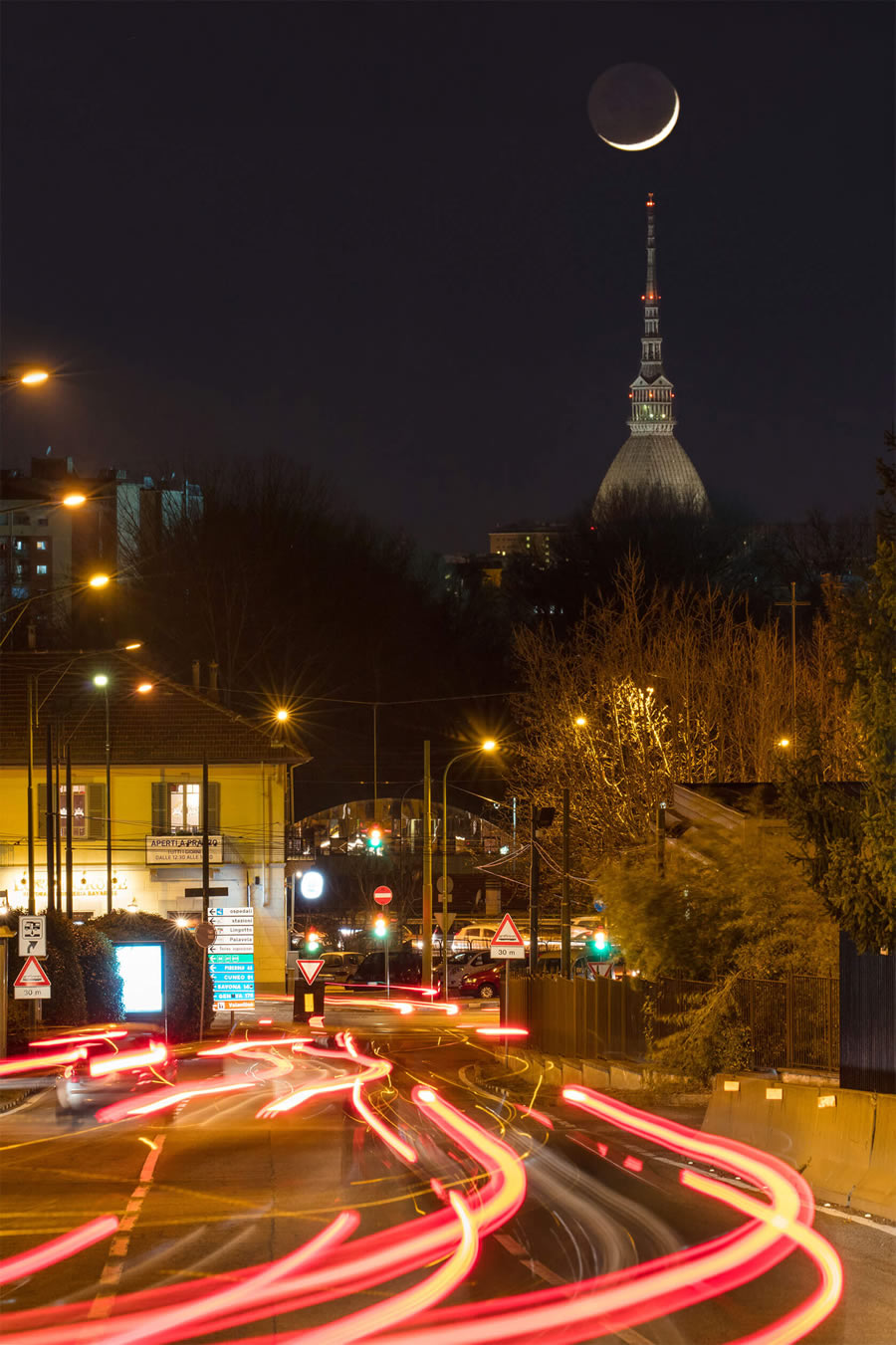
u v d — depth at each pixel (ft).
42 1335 61.05
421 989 443.32
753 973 174.81
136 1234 84.48
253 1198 98.32
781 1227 86.07
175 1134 140.46
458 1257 76.59
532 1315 63.77
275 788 424.05
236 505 589.32
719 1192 99.71
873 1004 124.77
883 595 120.16
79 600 574.15
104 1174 111.45
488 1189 101.24
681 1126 140.05
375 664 611.06
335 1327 61.98
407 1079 212.84
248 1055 262.06
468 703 630.74
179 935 300.81
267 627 580.71
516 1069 234.38
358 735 607.37
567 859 290.35
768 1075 150.10
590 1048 224.53
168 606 568.82
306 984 332.60
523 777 427.33
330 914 574.15
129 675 428.56
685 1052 173.78
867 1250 78.74
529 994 275.39
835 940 172.24
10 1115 161.07
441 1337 60.13
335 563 607.37
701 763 361.30
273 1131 142.72
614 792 360.89
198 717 425.28
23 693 424.87
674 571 621.72
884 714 119.85
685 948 188.96
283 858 424.05
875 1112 96.27
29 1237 83.87
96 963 275.80
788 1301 66.44
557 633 627.05
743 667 391.45
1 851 415.64
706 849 195.83
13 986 226.17
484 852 588.09
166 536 579.89
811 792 126.52
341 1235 83.35
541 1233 83.41
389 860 577.02
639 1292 68.23
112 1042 164.96
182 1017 293.84
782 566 651.66
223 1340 59.98
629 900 195.42
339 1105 171.32
